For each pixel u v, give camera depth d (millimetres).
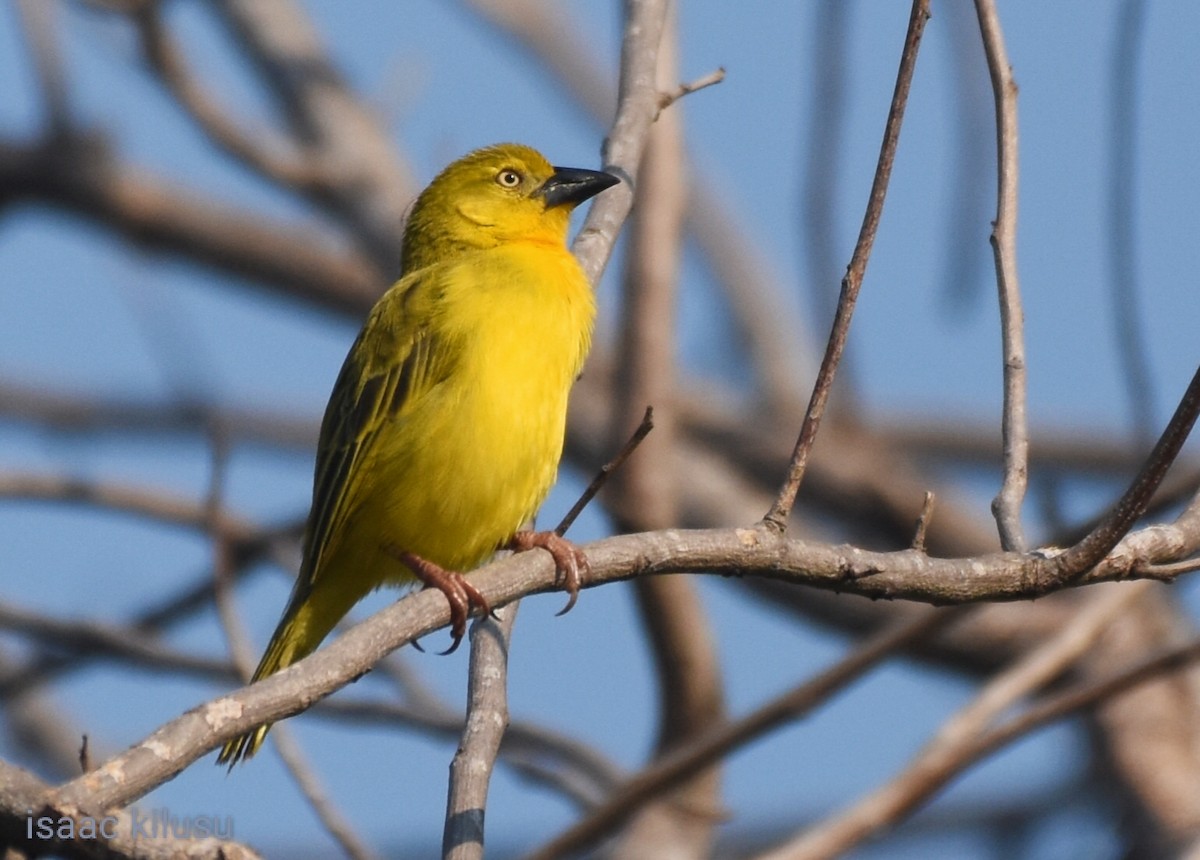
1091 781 15133
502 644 9039
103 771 6422
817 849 9727
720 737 10289
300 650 10312
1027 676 10352
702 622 12016
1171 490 9867
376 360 10289
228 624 10547
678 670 12055
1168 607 15773
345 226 18328
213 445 10758
